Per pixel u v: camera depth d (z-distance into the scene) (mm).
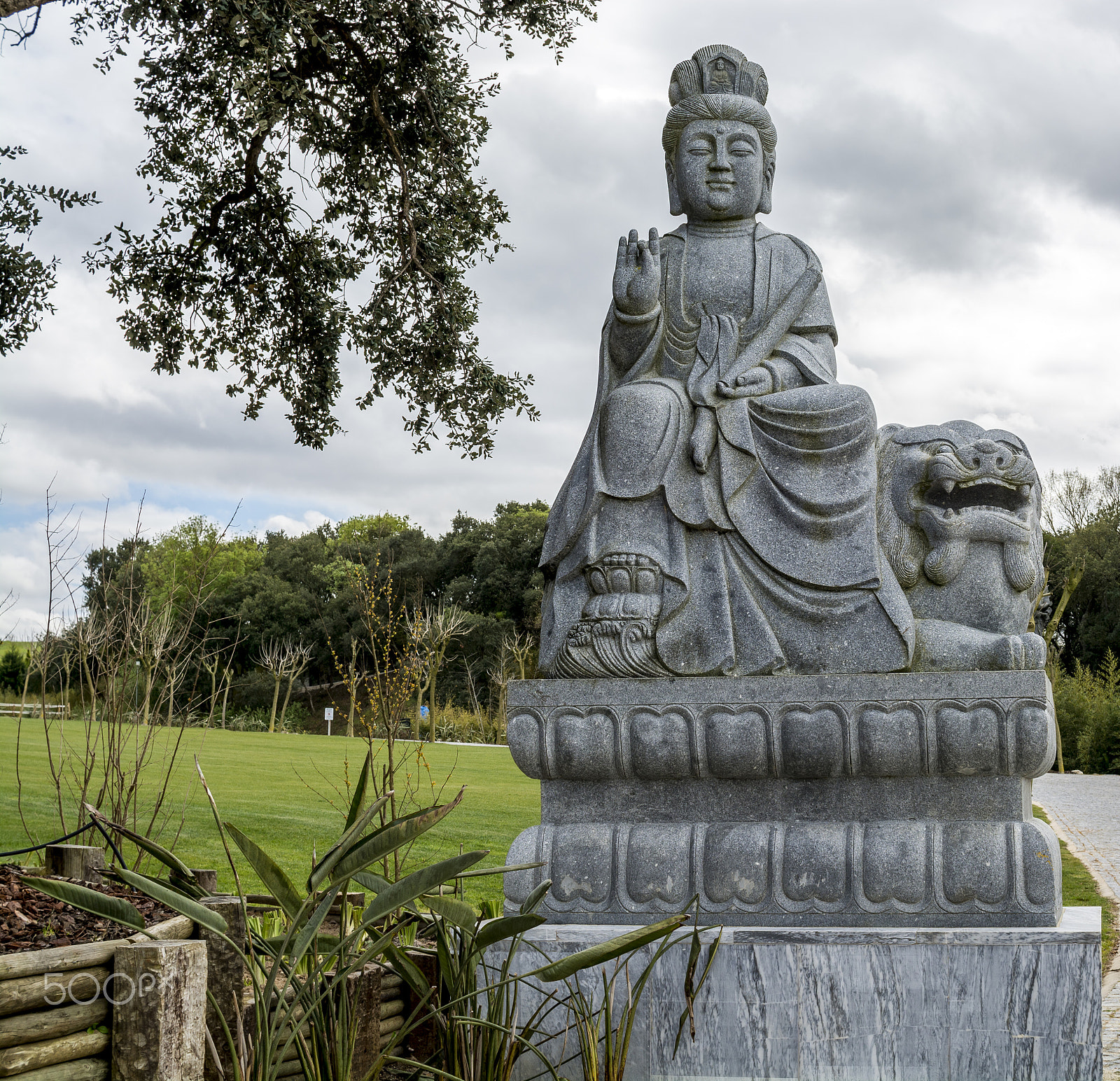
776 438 4688
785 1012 3971
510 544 34969
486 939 3391
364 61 9797
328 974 3773
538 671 4816
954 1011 3877
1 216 9148
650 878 4340
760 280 5031
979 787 4258
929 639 4449
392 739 6234
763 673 4449
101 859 3871
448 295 10492
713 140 5191
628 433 4816
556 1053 4027
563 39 10188
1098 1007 3789
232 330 10852
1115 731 23234
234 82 9133
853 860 4211
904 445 4809
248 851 3221
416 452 11047
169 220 10445
